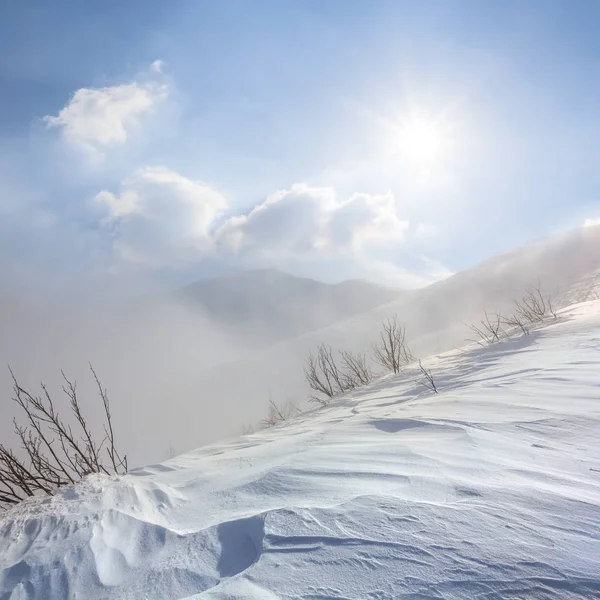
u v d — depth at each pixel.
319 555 1.33
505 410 3.02
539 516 1.42
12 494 3.23
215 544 1.59
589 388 3.17
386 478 1.93
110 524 1.94
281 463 2.45
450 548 1.27
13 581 1.59
